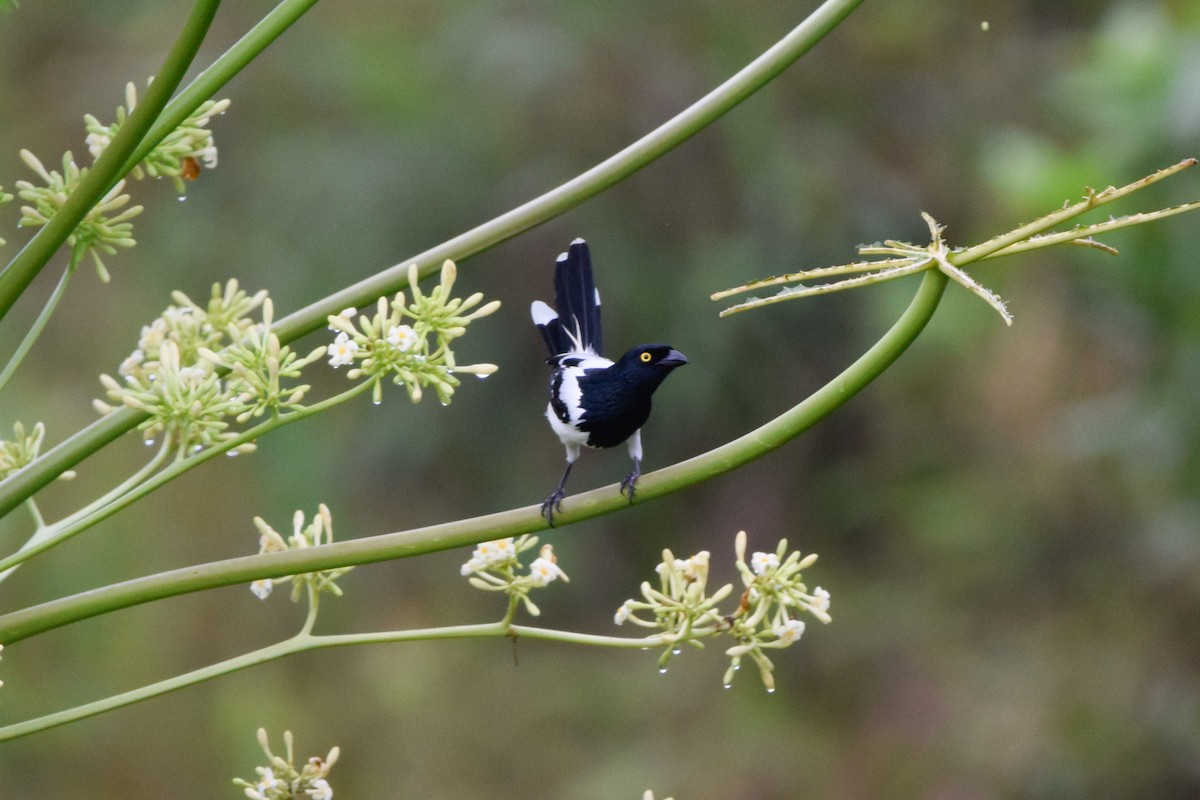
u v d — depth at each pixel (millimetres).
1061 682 13172
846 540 16484
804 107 16531
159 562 12688
